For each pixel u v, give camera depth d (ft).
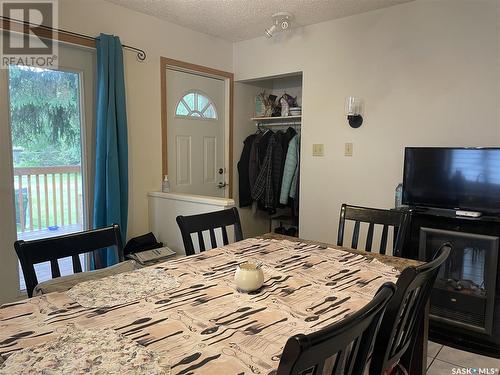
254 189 12.94
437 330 7.74
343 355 2.42
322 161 10.77
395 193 9.39
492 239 6.99
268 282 4.53
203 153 12.06
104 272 4.89
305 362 2.06
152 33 10.03
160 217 10.04
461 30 8.34
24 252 4.33
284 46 11.30
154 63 10.16
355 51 9.92
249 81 12.81
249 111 13.44
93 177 9.10
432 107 8.83
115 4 9.14
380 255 5.74
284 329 3.34
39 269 8.56
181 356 2.87
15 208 7.88
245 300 3.99
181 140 11.31
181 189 11.40
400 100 9.28
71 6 8.32
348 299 4.01
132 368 2.70
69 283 4.49
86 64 8.89
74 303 3.86
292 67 11.18
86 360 2.79
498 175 7.32
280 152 12.38
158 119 10.41
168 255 8.98
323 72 10.55
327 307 3.81
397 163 9.43
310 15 9.90
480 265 7.45
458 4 8.34
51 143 8.50
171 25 10.50
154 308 3.77
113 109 8.73
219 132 12.56
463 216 7.38
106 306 3.80
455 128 8.57
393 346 3.67
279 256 5.61
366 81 9.78
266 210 13.33
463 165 7.73
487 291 7.14
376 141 9.73
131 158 9.82
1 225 7.64
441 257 3.64
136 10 9.57
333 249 6.02
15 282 7.89
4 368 2.68
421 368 5.12
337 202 10.55
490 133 8.14
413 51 9.02
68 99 8.72
